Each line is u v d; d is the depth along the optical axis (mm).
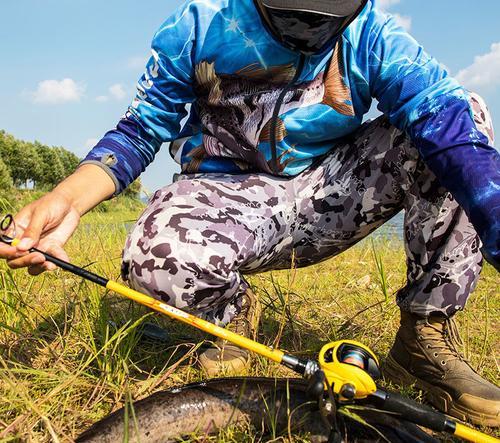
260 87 2197
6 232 1785
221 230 2057
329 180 2334
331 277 4418
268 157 2291
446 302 2133
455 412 2127
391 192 2262
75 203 2002
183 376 2371
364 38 2094
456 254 2094
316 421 1938
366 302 3621
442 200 2072
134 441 1810
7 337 2533
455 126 1875
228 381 2039
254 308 2496
